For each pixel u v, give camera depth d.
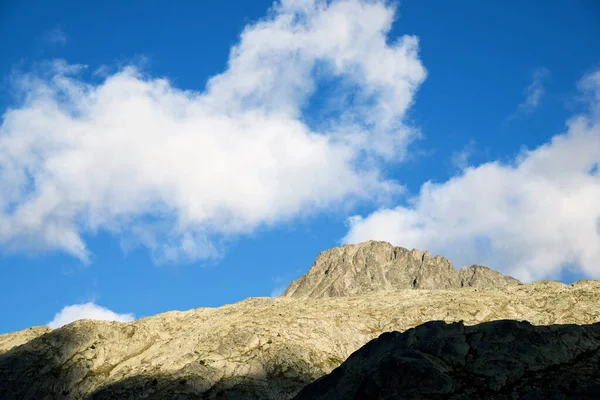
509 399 114.50
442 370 125.06
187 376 188.50
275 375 191.75
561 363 122.94
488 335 134.62
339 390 135.25
